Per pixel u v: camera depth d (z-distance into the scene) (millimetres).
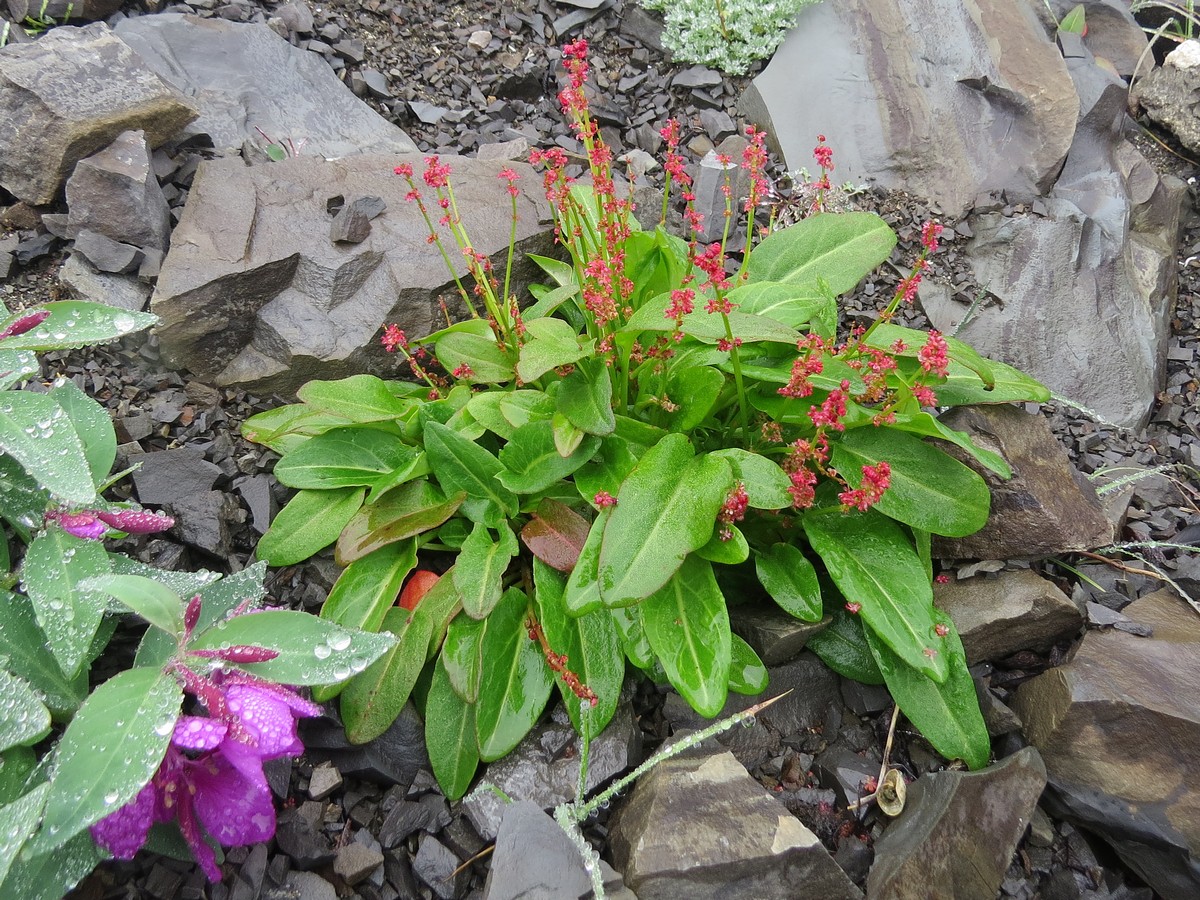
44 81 330
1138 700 251
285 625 214
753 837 226
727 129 425
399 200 351
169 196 348
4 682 202
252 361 326
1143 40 481
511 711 252
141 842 198
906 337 297
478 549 259
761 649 272
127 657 259
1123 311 376
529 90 432
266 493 293
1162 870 249
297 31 424
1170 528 318
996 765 249
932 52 421
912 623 253
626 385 278
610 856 240
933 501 267
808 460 279
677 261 301
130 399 311
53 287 324
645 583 226
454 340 300
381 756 255
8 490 238
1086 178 406
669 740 248
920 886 233
